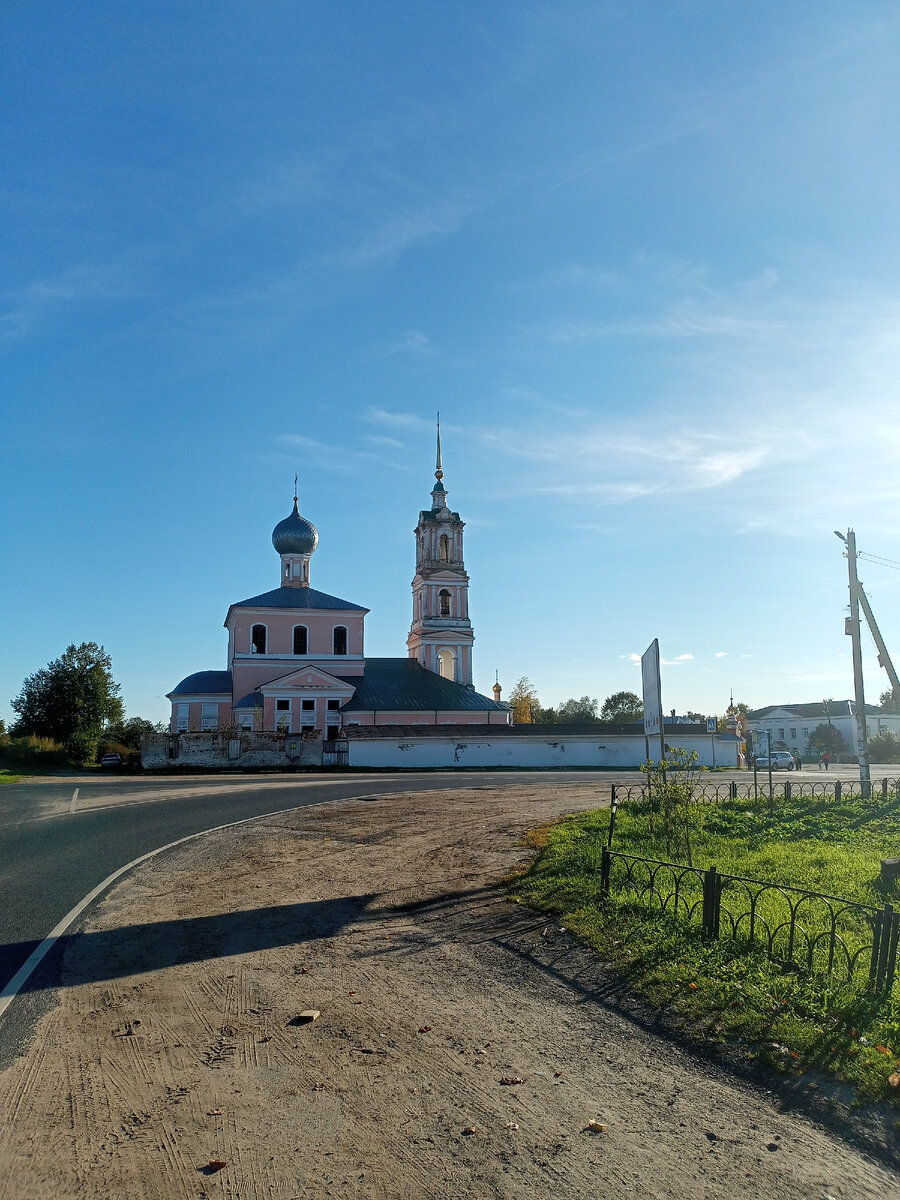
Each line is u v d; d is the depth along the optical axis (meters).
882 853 15.77
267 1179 4.84
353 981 8.48
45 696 77.94
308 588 71.50
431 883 13.27
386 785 34.78
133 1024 7.31
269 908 11.65
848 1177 4.85
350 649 68.88
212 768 48.28
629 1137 5.31
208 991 8.20
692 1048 6.68
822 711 115.69
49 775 44.78
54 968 8.92
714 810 22.88
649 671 16.56
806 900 11.22
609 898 11.18
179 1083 6.12
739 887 12.03
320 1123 5.51
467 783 36.12
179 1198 4.66
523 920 10.77
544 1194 4.68
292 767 48.88
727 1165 4.98
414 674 68.94
